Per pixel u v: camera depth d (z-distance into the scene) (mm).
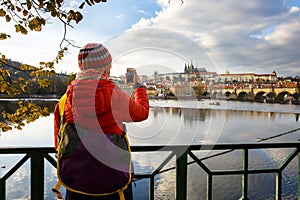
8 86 4051
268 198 14227
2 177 2516
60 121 1804
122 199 1651
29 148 2527
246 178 2846
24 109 4012
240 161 17625
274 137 35094
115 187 1616
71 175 1601
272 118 52250
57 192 1705
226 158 18156
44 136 28859
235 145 2768
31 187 2545
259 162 19062
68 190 1680
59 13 3217
